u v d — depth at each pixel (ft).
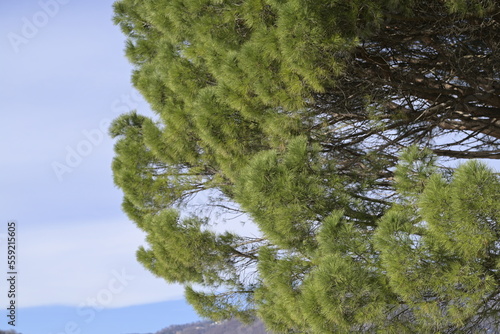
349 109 25.57
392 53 24.48
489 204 17.17
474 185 17.17
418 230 19.33
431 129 26.16
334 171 24.13
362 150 26.84
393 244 18.65
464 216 17.38
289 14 20.01
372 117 24.90
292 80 22.24
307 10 19.77
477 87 23.99
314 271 20.95
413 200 20.56
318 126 25.40
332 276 19.80
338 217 21.53
